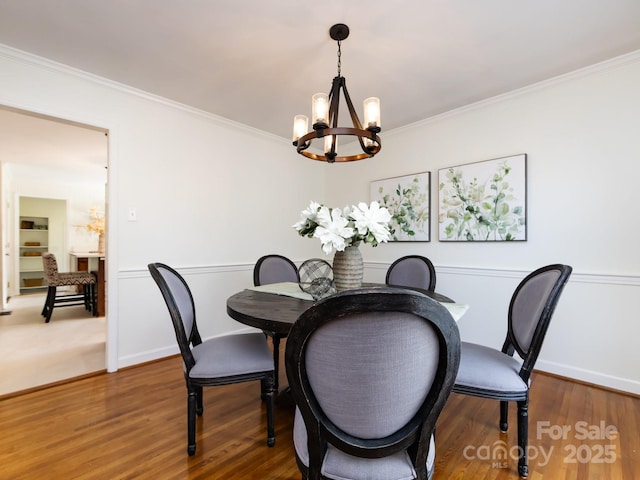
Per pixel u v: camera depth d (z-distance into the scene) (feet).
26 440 5.38
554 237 8.18
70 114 7.73
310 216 5.90
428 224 10.71
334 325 2.53
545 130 8.34
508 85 8.46
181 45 6.78
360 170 12.91
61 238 24.18
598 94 7.57
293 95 9.02
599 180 7.56
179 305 5.28
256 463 4.89
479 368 4.89
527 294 5.32
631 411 6.41
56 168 17.66
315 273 8.26
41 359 9.18
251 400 6.91
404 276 8.70
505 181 8.96
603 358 7.47
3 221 15.83
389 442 2.79
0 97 6.85
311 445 2.89
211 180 10.55
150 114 9.13
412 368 2.67
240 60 7.31
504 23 6.06
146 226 9.08
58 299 15.67
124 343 8.61
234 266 11.15
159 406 6.56
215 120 10.54
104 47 6.86
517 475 4.68
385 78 8.07
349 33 6.34
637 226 7.11
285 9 5.70
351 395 2.70
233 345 5.84
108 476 4.57
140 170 8.96
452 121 10.14
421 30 6.25
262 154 12.09
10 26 6.16
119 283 8.54
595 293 7.58
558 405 6.66
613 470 4.77
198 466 4.81
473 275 9.61
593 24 6.10
